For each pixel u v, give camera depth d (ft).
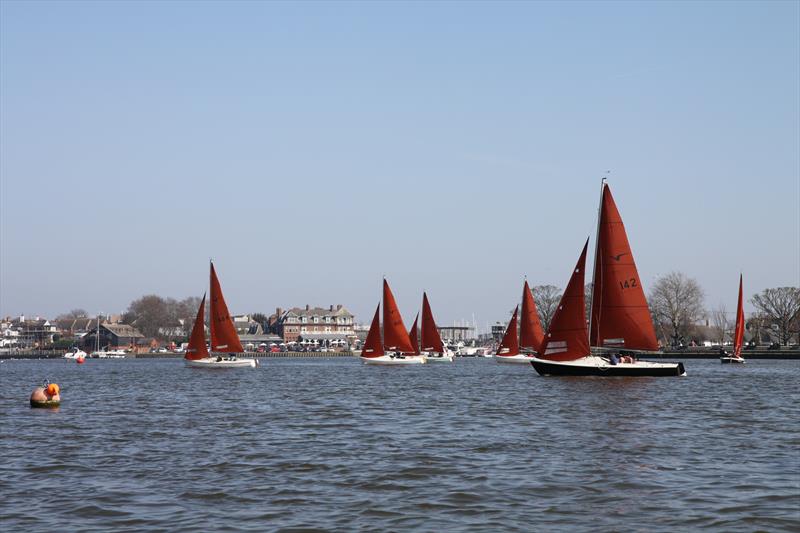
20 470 92.38
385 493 78.84
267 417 147.13
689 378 244.01
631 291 220.23
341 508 73.05
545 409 155.12
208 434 122.31
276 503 75.10
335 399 190.80
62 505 74.90
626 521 68.18
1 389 253.65
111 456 101.55
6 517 70.74
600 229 222.07
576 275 224.12
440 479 84.99
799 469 89.35
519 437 115.03
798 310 571.69
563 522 68.03
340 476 87.04
